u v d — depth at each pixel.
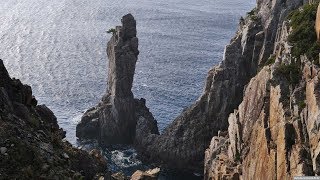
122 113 118.31
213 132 107.88
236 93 105.00
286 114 58.44
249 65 103.81
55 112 131.25
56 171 25.09
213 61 185.00
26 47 186.00
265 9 102.88
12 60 169.38
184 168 109.62
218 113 106.88
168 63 179.62
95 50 188.62
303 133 54.44
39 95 141.50
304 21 71.31
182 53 193.50
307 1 94.19
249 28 103.19
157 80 159.88
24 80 151.88
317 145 50.31
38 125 28.34
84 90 147.12
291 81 62.56
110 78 122.19
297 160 51.81
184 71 171.00
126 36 117.81
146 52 192.00
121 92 117.75
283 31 79.19
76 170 27.33
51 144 27.22
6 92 28.20
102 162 30.28
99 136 120.81
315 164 49.16
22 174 23.97
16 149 24.80
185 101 143.00
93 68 167.50
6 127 25.75
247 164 69.38
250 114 73.38
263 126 64.25
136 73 166.00
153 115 132.62
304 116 55.34
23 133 26.27
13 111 27.75
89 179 27.80
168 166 110.56
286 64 65.62
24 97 30.39
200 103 109.31
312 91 55.06
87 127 120.19
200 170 108.38
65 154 27.09
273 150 59.16
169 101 142.62
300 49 65.50
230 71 105.19
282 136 56.62
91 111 123.62
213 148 90.50
